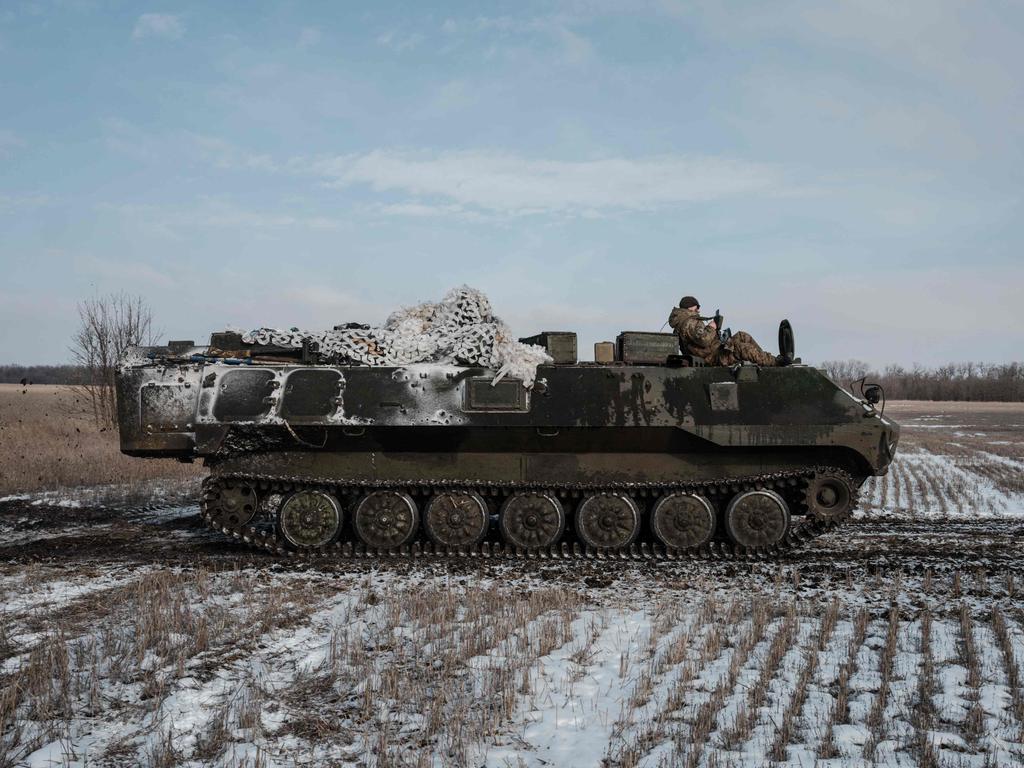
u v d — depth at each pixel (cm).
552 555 1338
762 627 927
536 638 887
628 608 1025
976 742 628
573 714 691
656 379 1352
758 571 1252
